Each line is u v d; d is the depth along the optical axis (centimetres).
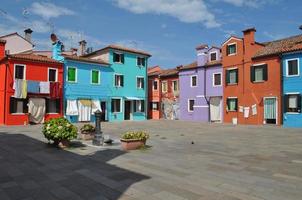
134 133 1254
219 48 3519
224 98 3312
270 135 1845
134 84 3825
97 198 592
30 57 2870
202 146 1322
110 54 3575
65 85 3117
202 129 2338
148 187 665
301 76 2573
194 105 3728
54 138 1230
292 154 1105
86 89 3306
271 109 2823
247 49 3059
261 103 2906
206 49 3631
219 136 1783
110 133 1948
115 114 3600
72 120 3161
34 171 820
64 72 3119
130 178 743
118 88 3641
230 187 665
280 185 682
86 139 1481
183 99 3894
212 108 3500
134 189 650
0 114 2769
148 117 4269
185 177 753
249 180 725
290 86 2652
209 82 3528
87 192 630
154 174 784
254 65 2983
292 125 2620
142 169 844
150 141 1509
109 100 3534
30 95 2831
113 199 586
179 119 3947
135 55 3841
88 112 3297
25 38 3925
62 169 844
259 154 1105
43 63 2945
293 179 735
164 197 596
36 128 2302
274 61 2803
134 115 3838
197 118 3675
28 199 588
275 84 2784
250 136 1784
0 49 2850
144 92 3938
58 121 1269
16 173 796
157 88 4303
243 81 3098
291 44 2809
